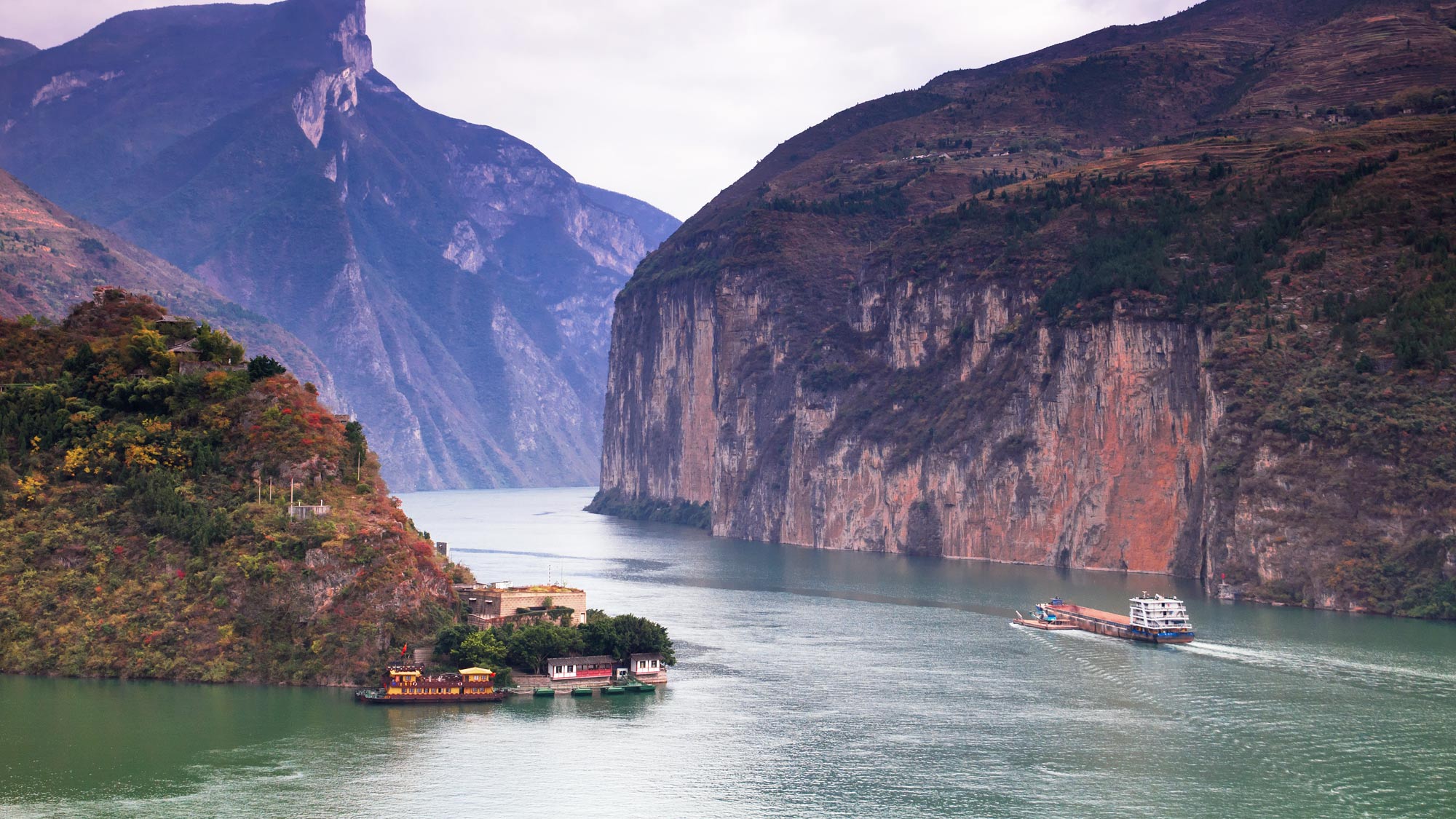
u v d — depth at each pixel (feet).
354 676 568.41
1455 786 473.67
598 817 438.40
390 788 457.68
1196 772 488.02
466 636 585.63
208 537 594.65
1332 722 553.23
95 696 546.67
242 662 570.46
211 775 465.06
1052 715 565.12
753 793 462.60
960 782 476.13
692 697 588.50
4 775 460.96
